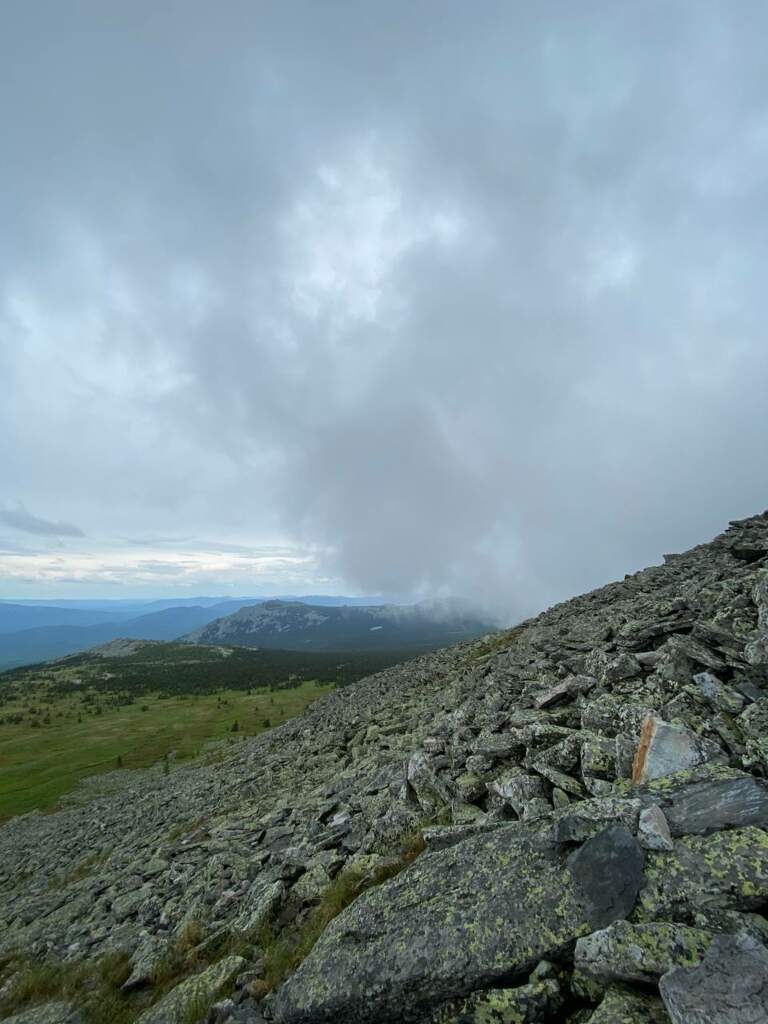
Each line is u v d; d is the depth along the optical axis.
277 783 28.80
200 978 10.20
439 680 41.69
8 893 34.31
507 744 13.58
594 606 38.34
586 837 7.38
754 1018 4.41
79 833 46.72
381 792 16.39
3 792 102.88
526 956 6.35
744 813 6.61
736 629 13.60
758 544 26.83
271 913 11.92
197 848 20.42
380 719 34.75
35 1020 11.73
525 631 45.00
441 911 7.59
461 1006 6.34
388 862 11.11
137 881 19.89
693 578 28.50
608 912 6.30
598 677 16.02
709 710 10.29
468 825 9.88
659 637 17.05
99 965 13.47
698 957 5.22
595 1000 5.56
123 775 103.69
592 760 10.14
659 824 6.82
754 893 5.63
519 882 7.39
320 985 7.52
